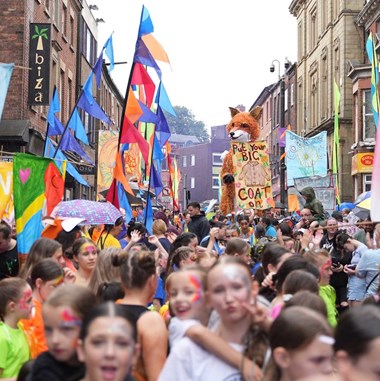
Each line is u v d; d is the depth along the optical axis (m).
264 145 18.47
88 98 12.71
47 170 9.12
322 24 46.03
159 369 4.72
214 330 4.24
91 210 10.46
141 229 11.18
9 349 5.23
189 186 111.69
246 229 15.16
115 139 21.34
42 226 8.93
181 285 4.55
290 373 3.54
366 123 37.12
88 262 7.27
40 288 5.68
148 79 11.77
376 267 10.36
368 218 15.32
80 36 33.66
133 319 3.63
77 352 3.82
